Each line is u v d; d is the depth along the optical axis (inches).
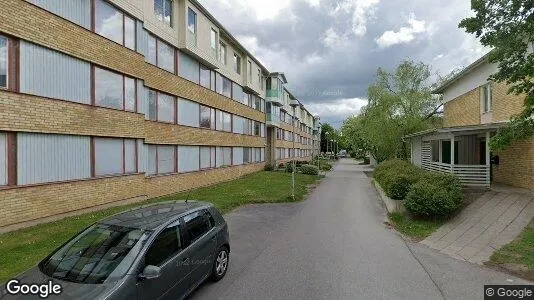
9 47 372.8
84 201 470.3
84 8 470.3
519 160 581.3
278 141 1815.9
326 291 229.0
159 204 250.5
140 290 165.8
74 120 452.8
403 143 1280.8
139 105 584.7
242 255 309.1
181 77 751.1
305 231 407.2
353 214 521.7
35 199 399.5
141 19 591.8
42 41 404.2
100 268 167.6
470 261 299.3
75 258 177.8
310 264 285.3
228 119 1072.2
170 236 200.4
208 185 885.8
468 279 255.0
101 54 495.2
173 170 730.2
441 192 444.8
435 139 754.2
